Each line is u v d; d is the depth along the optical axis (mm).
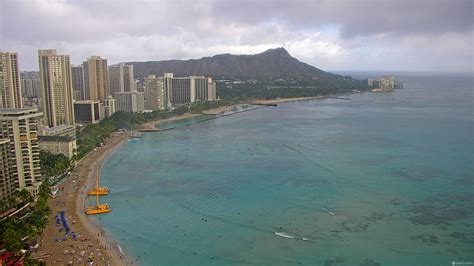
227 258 192375
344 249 198875
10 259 185750
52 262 186000
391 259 189625
